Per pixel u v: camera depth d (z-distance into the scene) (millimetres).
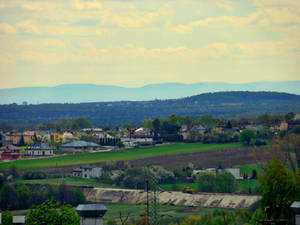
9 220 58875
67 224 63562
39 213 63031
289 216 74750
